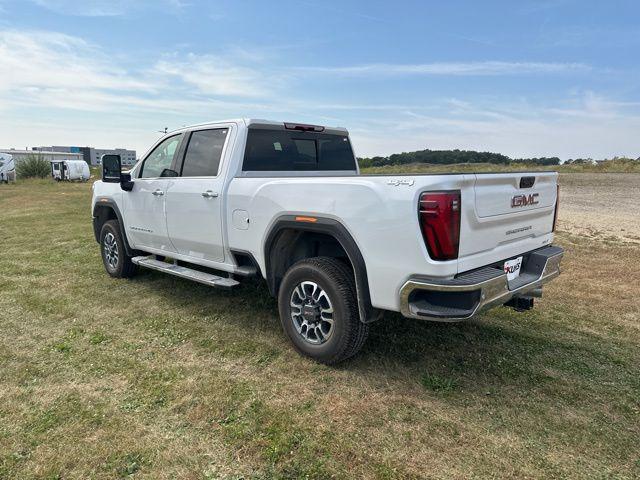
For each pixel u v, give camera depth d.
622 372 3.56
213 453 2.56
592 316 4.71
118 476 2.38
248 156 4.27
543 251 3.72
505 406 3.06
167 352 3.83
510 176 3.23
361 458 2.53
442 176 2.83
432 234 2.83
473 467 2.47
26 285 5.74
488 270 3.09
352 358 3.71
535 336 4.21
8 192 23.08
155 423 2.84
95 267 6.67
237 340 4.05
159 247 5.20
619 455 2.59
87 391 3.21
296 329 3.71
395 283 3.02
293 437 2.70
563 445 2.67
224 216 4.17
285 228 3.66
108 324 4.44
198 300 5.12
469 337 4.15
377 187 3.05
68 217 12.69
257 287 5.56
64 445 2.62
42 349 3.88
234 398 3.12
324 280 3.40
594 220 10.66
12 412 2.95
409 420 2.88
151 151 5.26
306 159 4.85
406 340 4.05
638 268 6.42
